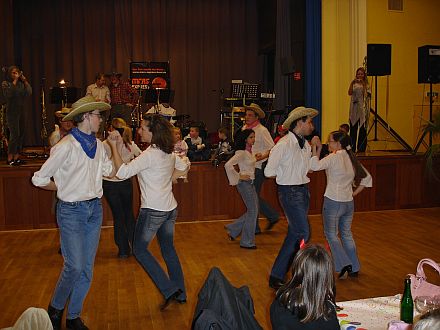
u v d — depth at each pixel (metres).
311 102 10.54
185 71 13.80
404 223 7.30
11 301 4.32
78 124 3.43
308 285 2.16
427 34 11.46
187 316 3.95
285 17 11.41
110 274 5.04
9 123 7.76
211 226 7.25
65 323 3.78
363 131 9.55
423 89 11.45
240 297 2.43
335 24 10.59
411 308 2.50
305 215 4.29
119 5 13.38
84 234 3.47
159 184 3.89
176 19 13.70
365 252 5.77
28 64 13.07
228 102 11.26
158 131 3.86
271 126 10.44
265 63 14.07
